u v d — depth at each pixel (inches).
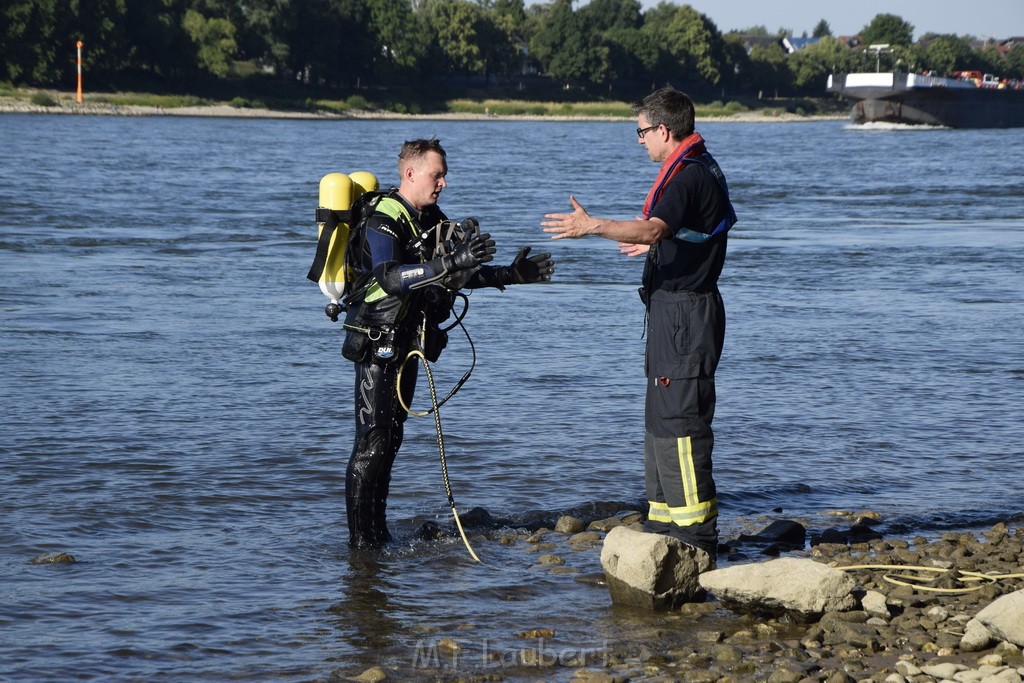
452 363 634.2
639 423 512.4
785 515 399.9
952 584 321.4
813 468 454.9
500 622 301.3
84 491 402.0
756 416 530.0
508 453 464.1
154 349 650.8
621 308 836.6
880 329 754.8
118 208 1524.4
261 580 327.6
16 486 405.1
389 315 344.2
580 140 4441.4
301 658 275.6
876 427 514.3
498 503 406.6
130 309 784.3
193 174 2187.5
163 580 325.4
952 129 6343.5
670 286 320.8
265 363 620.7
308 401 538.0
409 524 382.9
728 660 274.1
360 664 272.7
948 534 374.3
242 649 280.4
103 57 6589.6
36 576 325.7
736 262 1101.1
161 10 7116.1
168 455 446.6
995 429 513.7
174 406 523.2
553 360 645.9
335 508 394.6
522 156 3171.8
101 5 6525.6
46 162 2363.4
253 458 446.0
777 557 351.6
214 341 678.5
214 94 7145.7
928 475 447.8
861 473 449.1
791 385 593.6
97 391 548.1
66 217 1397.6
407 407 357.1
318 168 2418.8
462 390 569.6
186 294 856.9
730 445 484.1
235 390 557.0
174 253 1104.2
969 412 542.9
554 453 464.8
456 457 458.0
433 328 350.9
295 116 6973.4
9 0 6200.8
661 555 309.4
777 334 735.1
